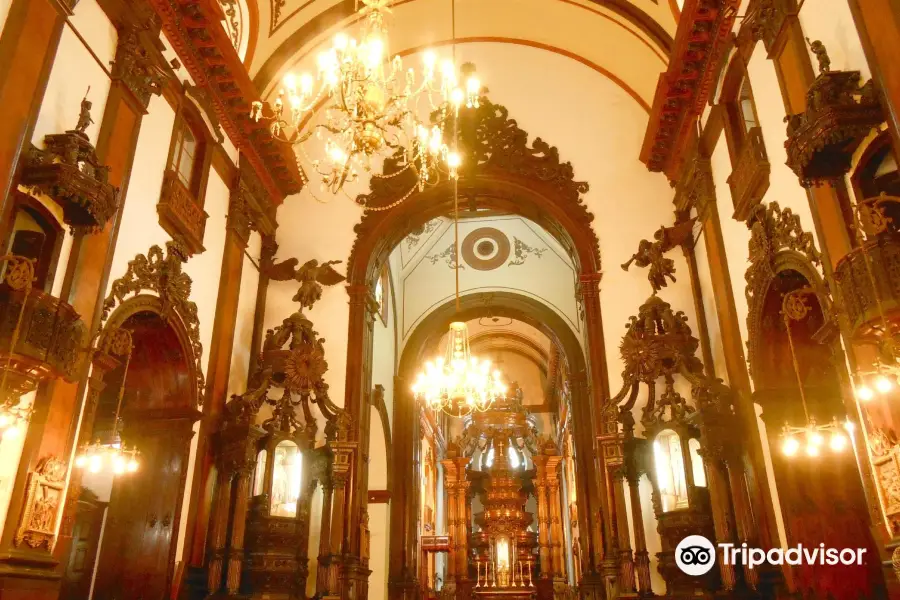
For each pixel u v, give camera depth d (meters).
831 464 8.27
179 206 9.32
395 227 13.16
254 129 11.58
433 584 24.00
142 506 8.85
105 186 6.55
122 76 7.87
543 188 12.84
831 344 6.69
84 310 7.04
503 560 24.06
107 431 9.17
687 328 10.81
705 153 10.84
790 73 7.28
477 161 13.10
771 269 8.02
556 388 26.00
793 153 6.13
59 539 6.46
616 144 13.03
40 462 6.24
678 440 10.27
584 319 12.15
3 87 5.97
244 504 9.65
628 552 9.79
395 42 13.61
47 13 6.64
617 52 12.95
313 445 10.87
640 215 12.46
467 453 26.89
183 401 9.36
